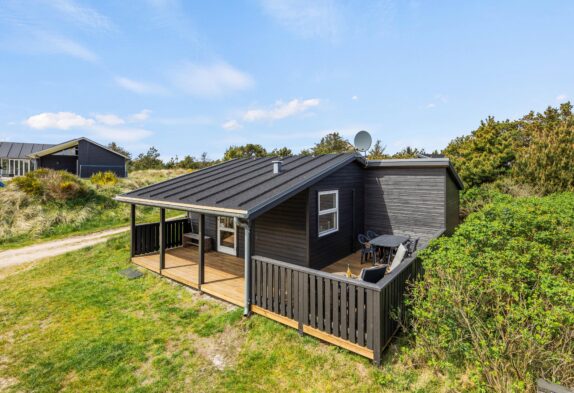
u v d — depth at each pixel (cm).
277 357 413
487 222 465
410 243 716
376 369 371
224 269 738
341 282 409
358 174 906
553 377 281
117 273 765
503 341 298
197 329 493
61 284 708
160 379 379
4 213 1341
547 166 1353
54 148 2583
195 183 812
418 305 392
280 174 730
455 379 336
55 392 361
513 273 333
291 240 701
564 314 268
